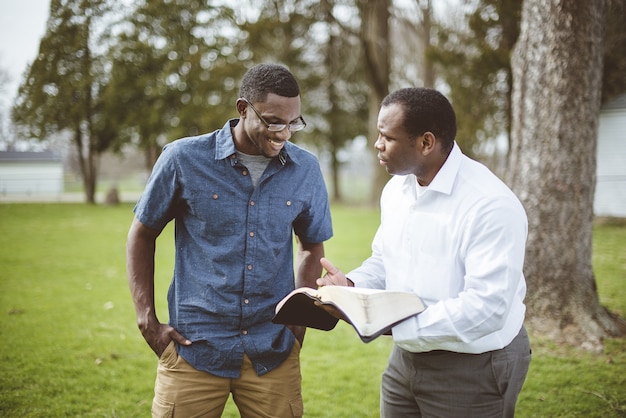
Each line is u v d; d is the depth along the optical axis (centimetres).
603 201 1452
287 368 210
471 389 183
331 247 1018
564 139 445
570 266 451
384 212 207
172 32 1850
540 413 337
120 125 2083
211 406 203
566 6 434
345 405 359
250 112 188
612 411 337
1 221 1493
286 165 206
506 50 1169
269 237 202
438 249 183
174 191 198
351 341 491
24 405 351
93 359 438
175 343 203
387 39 1712
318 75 2147
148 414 344
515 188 476
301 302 182
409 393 200
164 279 755
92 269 819
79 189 3494
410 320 172
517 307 190
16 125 1923
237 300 199
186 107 1977
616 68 1152
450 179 180
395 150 180
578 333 439
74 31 1723
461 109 1423
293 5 1688
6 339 484
